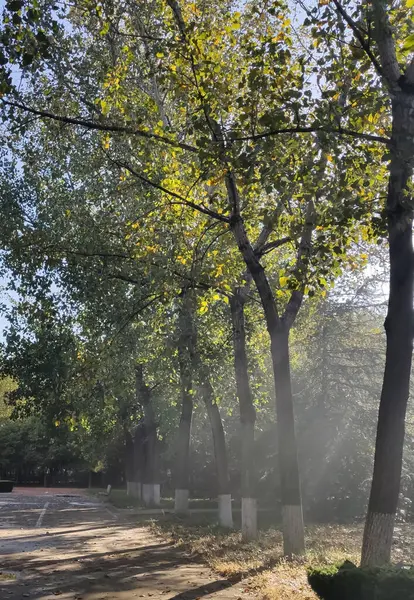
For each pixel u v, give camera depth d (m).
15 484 85.50
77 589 10.99
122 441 47.72
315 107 10.38
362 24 10.21
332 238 10.88
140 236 16.52
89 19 14.20
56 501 45.25
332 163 11.55
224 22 12.74
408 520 27.75
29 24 9.79
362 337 29.39
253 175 11.00
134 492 43.34
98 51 14.80
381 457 9.15
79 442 39.22
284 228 13.94
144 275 17.19
